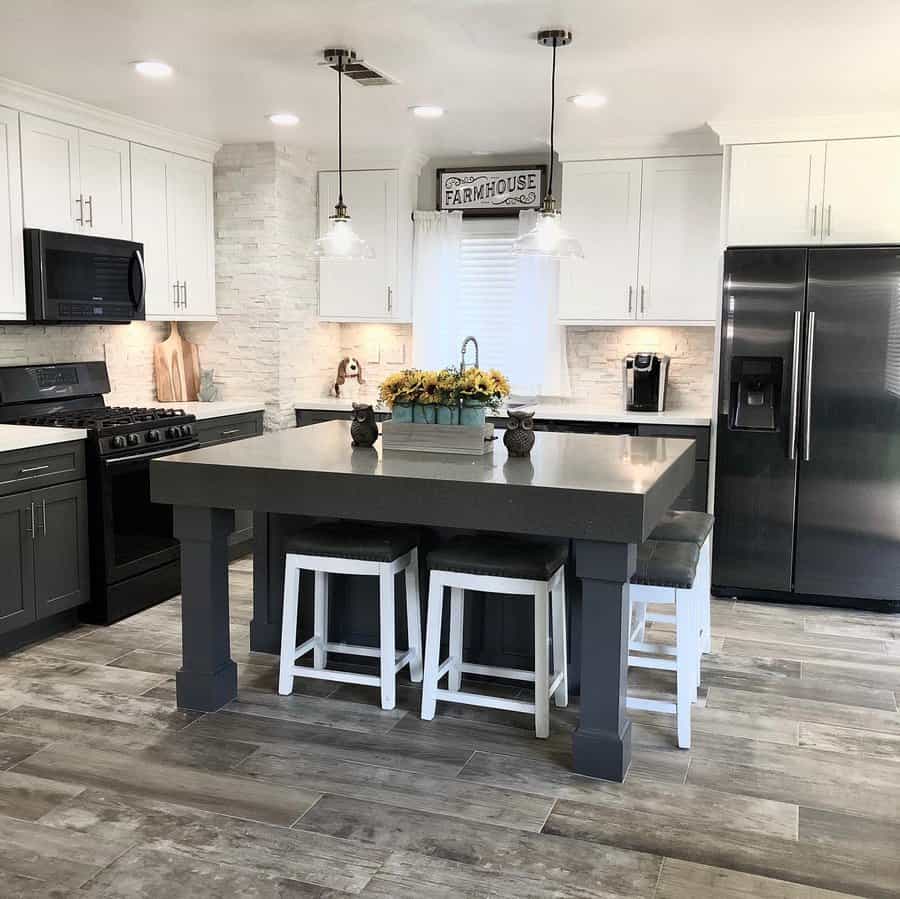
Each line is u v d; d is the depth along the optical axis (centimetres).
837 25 335
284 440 392
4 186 428
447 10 324
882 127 471
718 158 534
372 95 444
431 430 356
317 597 364
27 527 403
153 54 380
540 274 592
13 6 323
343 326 658
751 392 488
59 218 460
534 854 249
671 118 485
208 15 332
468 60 384
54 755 305
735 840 257
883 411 467
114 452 442
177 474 330
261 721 332
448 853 250
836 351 470
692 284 546
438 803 276
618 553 283
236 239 580
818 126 479
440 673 336
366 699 352
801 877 240
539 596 311
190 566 338
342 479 311
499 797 279
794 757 308
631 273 557
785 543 488
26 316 447
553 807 274
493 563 314
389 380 362
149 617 457
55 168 456
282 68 399
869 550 476
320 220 620
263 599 399
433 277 611
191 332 600
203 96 448
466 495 296
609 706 290
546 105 460
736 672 387
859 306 465
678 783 289
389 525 365
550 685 331
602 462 335
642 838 258
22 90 426
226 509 338
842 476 476
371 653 362
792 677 381
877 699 359
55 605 421
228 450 362
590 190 558
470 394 351
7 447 388
